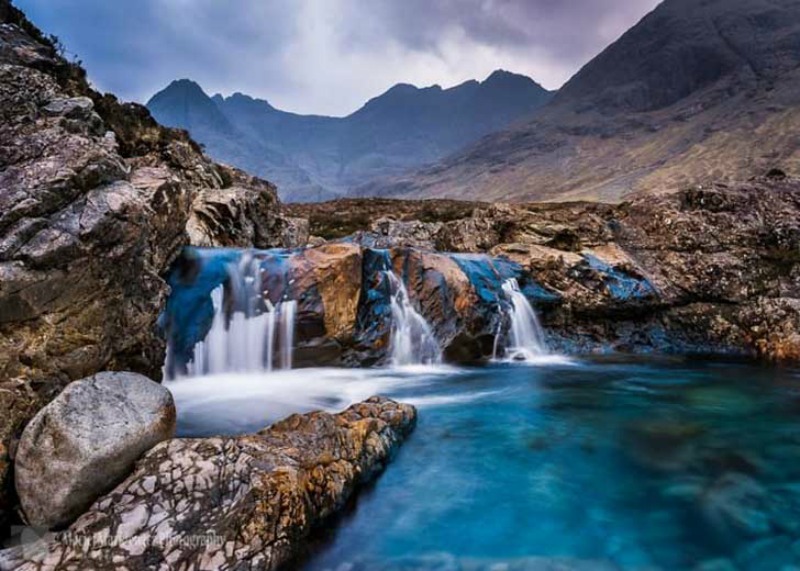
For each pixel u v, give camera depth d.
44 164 6.08
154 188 9.44
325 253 11.62
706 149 149.12
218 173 24.89
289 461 5.14
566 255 15.98
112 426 4.79
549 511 5.98
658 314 15.80
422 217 49.91
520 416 9.14
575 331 15.41
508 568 4.96
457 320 13.25
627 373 12.58
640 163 170.38
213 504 4.50
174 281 10.22
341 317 11.19
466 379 11.79
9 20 16.75
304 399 9.19
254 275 11.15
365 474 6.11
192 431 7.34
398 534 5.48
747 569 5.08
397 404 7.93
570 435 8.27
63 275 5.61
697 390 11.12
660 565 5.10
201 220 17.88
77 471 4.47
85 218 5.95
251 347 10.78
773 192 18.16
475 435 8.13
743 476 6.95
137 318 7.10
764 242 16.36
